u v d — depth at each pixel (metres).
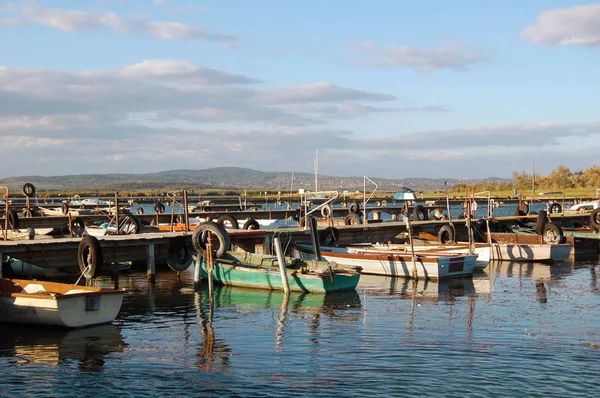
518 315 21.39
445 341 17.77
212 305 23.16
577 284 28.41
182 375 14.82
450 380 14.41
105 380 14.48
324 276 25.30
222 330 19.22
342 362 15.75
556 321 20.42
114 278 29.48
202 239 27.09
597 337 18.23
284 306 22.97
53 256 26.62
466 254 31.61
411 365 15.49
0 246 24.84
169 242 29.70
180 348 17.12
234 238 30.44
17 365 15.55
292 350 16.88
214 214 60.81
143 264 33.31
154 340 17.98
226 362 15.80
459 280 29.50
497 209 96.19
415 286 27.62
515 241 39.34
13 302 19.02
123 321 20.41
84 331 18.86
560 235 39.34
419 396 13.47
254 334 18.70
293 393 13.66
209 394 13.60
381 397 13.42
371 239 42.31
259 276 26.28
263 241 32.03
